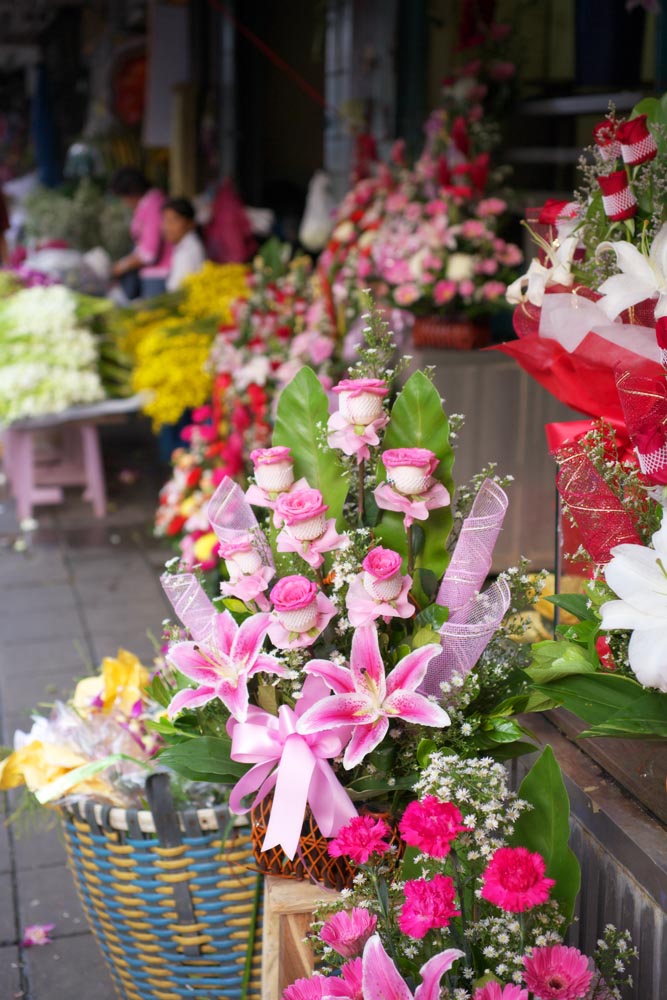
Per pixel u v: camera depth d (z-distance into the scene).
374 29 6.00
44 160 14.16
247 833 1.87
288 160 10.27
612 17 4.14
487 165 4.07
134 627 4.47
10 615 4.63
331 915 1.45
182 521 4.46
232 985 1.97
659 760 1.51
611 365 1.50
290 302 4.59
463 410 3.69
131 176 7.44
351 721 1.41
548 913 1.32
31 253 9.79
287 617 1.42
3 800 3.15
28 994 2.40
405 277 3.91
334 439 1.49
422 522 1.56
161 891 1.89
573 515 1.53
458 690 1.46
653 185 1.60
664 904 1.32
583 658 1.52
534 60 4.85
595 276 1.60
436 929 1.31
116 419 5.96
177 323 5.92
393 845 1.53
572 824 1.57
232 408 4.49
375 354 1.56
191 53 10.50
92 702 2.18
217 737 1.59
